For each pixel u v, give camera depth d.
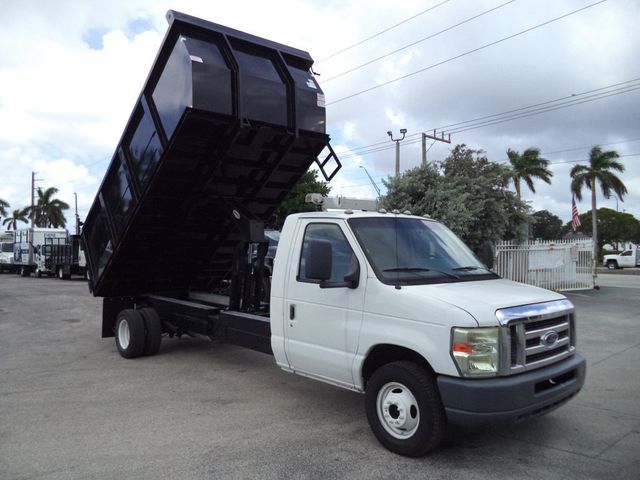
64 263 30.28
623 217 67.75
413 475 4.23
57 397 6.38
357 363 4.91
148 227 8.05
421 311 4.43
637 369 7.73
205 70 6.46
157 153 7.03
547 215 68.19
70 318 13.39
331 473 4.27
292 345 5.61
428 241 5.59
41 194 72.25
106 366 7.98
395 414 4.64
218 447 4.81
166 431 5.23
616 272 40.09
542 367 4.50
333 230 5.39
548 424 5.42
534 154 39.94
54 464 4.46
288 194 8.87
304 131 7.47
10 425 5.41
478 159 19.44
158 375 7.43
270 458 4.57
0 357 8.70
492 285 5.02
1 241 42.72
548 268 18.73
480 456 4.61
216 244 8.95
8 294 20.03
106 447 4.82
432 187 17.45
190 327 7.91
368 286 4.87
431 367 4.49
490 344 4.18
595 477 4.20
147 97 7.09
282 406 6.03
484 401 4.07
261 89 6.97
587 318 12.49
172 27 6.54
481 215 17.78
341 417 5.65
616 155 42.00
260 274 7.50
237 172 7.72
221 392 6.59
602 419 5.58
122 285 9.11
